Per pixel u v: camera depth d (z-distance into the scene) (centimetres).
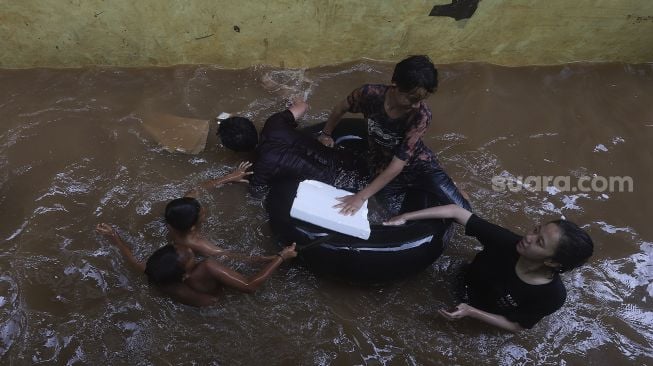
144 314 280
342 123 360
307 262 291
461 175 364
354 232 282
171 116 372
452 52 435
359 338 282
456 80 432
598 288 312
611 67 460
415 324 290
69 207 320
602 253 330
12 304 276
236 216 320
